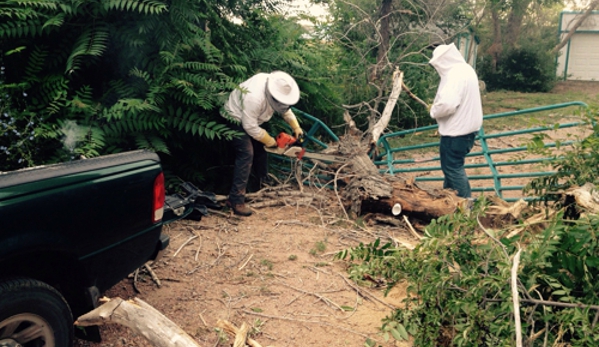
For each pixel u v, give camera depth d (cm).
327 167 662
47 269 269
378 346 325
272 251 473
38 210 241
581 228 259
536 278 269
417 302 312
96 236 270
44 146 442
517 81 2417
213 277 414
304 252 475
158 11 473
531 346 243
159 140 523
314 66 830
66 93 465
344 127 915
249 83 553
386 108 753
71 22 510
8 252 226
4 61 483
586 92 2378
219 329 334
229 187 651
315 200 624
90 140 453
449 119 574
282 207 607
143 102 504
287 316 358
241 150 560
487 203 293
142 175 297
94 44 479
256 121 547
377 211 566
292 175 698
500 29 2462
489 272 283
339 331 342
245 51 689
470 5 1645
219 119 586
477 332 253
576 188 389
